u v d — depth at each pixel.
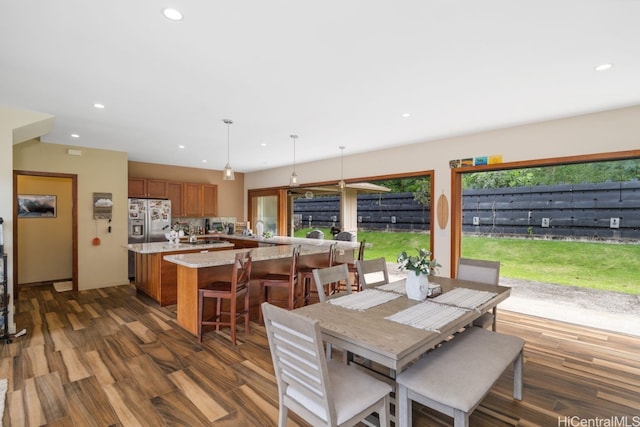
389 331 1.72
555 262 5.52
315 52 2.35
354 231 8.57
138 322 3.92
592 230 5.13
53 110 3.62
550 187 5.54
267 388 2.45
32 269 6.10
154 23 1.98
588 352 3.12
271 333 1.64
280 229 7.78
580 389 2.46
